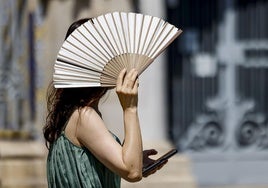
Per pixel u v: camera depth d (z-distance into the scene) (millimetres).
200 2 18016
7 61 15023
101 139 6785
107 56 6844
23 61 15086
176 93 18062
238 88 18281
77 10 14820
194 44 18078
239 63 18234
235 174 18141
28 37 15109
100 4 14789
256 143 18266
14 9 15039
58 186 6945
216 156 18141
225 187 18031
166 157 7316
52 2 14914
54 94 7129
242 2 18172
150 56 6879
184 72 18062
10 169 14430
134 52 6863
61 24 14883
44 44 15039
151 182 14859
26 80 15070
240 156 18156
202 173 18078
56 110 7000
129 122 6809
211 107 18156
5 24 15000
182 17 17984
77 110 6902
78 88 6941
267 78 18312
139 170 6738
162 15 15656
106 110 14734
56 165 6945
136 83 6855
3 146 14562
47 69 14906
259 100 18328
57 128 6980
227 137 18172
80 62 6844
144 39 6879
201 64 18094
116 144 6773
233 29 18156
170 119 18047
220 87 18141
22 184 14391
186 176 15062
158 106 15906
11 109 15000
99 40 6844
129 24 6887
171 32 6930
